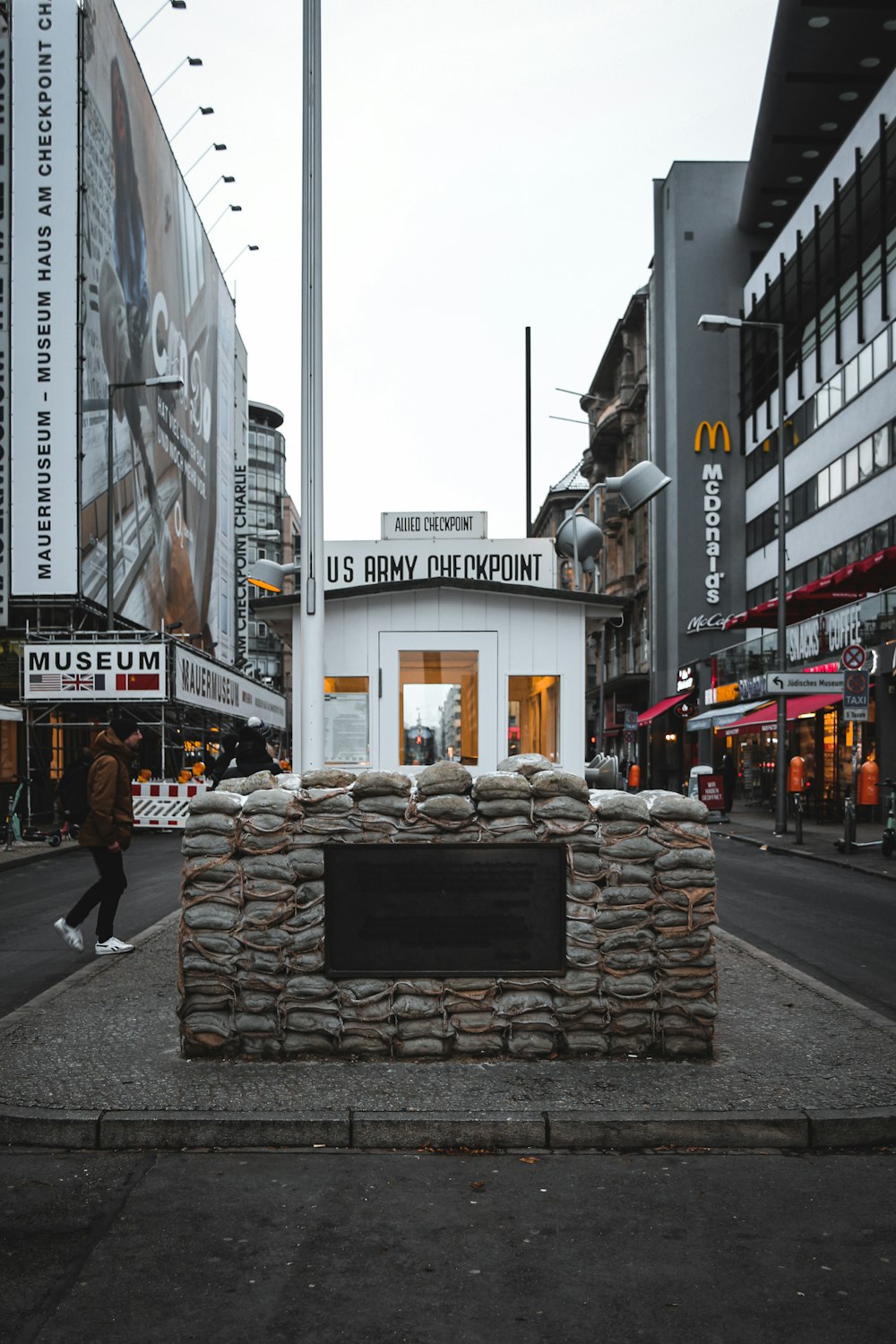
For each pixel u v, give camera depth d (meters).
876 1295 3.32
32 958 8.86
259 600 10.30
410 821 5.52
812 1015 6.46
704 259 46.16
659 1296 3.31
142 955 8.39
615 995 5.51
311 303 9.15
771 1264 3.52
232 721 32.97
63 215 28.00
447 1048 5.49
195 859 5.52
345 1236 3.71
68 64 28.08
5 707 23.16
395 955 5.52
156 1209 3.94
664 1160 4.45
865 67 36.78
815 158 41.59
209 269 46.28
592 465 61.56
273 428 125.75
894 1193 4.12
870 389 30.33
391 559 11.89
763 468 42.03
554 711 10.11
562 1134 4.59
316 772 5.59
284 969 5.50
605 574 55.94
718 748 39.78
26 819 22.80
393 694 10.09
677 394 45.69
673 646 46.00
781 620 23.62
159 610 36.62
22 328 27.92
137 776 22.84
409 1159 4.45
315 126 9.20
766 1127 4.61
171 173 38.88
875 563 23.03
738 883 14.50
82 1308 3.21
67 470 27.86
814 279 34.97
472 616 10.14
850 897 13.12
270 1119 4.59
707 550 45.12
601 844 5.55
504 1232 3.75
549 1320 3.16
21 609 28.06
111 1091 4.94
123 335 32.19
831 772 27.77
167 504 38.00
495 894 5.54
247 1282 3.38
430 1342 3.03
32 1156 4.49
